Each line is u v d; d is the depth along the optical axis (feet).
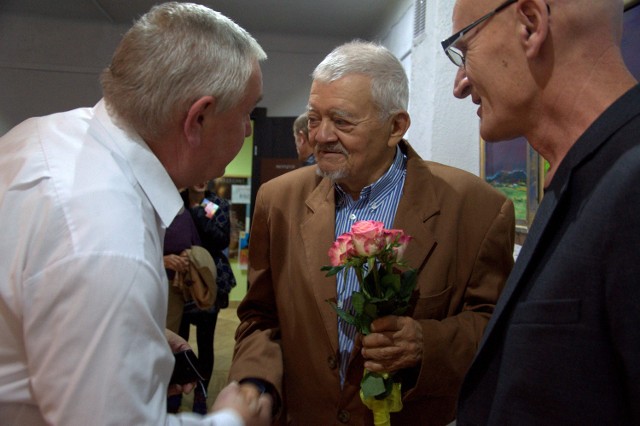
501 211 3.72
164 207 2.34
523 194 5.92
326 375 3.56
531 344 1.84
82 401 1.76
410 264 3.51
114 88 2.34
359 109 3.38
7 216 2.00
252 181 16.78
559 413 1.73
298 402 3.72
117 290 1.84
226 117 2.47
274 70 16.48
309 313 3.66
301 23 15.12
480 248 3.64
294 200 4.03
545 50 1.95
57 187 2.01
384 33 13.51
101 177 2.09
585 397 1.68
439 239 3.61
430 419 3.58
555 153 2.10
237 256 17.60
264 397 2.92
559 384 1.73
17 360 1.98
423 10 8.25
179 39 2.29
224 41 2.40
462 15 2.19
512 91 2.07
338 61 3.44
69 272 1.82
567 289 1.74
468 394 2.29
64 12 14.84
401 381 3.31
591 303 1.67
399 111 3.56
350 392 3.43
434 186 3.76
